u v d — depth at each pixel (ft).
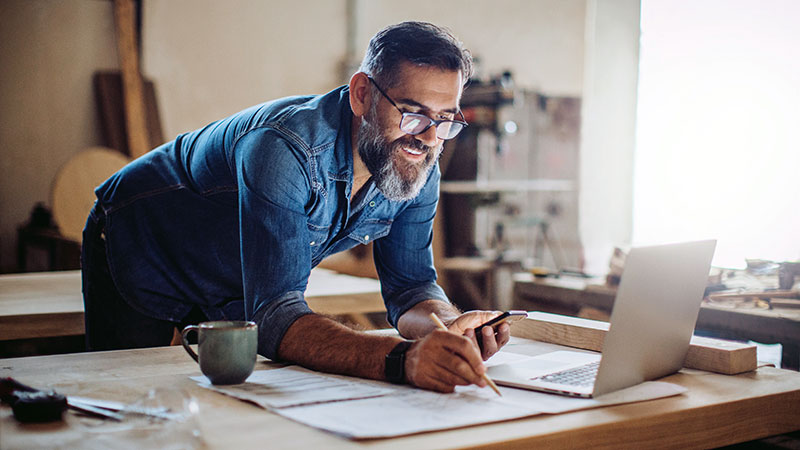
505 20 22.97
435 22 21.86
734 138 18.07
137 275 6.49
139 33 17.69
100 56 17.51
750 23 17.52
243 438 3.19
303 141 5.13
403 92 5.01
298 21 19.85
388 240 6.32
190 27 18.38
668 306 4.36
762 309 8.29
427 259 6.34
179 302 6.59
